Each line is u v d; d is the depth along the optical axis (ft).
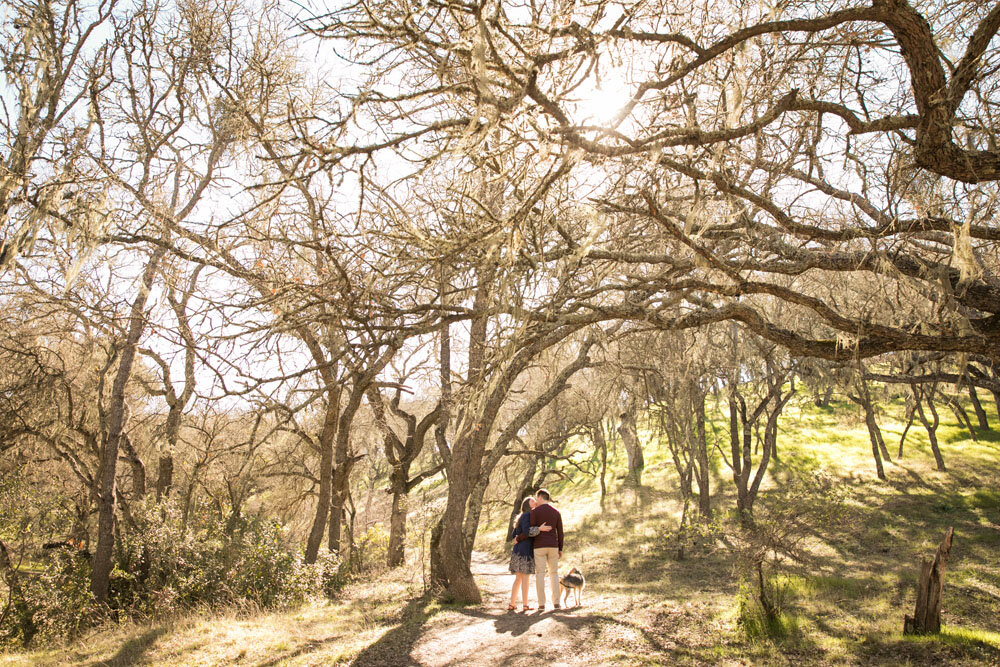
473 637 29.12
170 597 39.75
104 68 43.04
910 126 15.85
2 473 46.06
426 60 17.31
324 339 26.73
